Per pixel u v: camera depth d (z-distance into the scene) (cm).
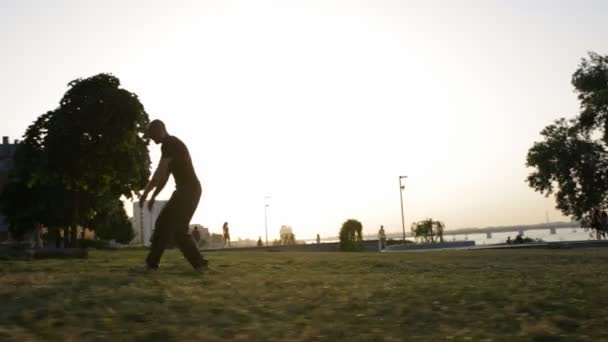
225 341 304
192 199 702
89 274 645
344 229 4334
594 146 5266
